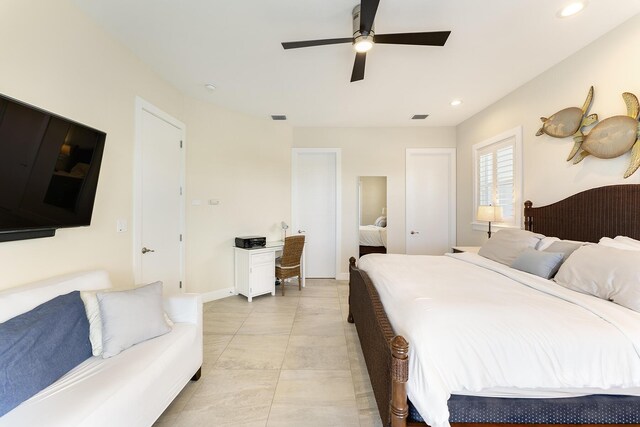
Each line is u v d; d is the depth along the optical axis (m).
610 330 1.23
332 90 3.27
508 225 3.36
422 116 4.21
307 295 4.00
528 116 3.03
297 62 2.63
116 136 2.27
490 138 3.71
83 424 1.03
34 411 1.06
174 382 1.62
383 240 4.90
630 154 2.04
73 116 1.87
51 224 1.62
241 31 2.17
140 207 2.55
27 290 1.39
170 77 2.93
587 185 2.38
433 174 4.78
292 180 4.77
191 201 3.46
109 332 1.50
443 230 4.77
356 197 4.80
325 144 4.78
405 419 1.21
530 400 1.26
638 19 1.96
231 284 3.99
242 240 3.84
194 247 3.51
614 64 2.13
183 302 1.95
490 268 2.34
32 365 1.16
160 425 1.59
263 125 4.36
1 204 1.35
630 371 1.17
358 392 1.90
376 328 1.59
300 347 2.51
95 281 1.77
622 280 1.49
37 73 1.63
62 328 1.35
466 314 1.33
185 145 3.35
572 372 1.18
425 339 1.23
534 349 1.20
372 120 4.41
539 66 2.71
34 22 1.61
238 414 1.68
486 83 3.08
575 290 1.70
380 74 2.87
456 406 1.26
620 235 2.07
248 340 2.63
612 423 1.26
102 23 2.07
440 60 2.59
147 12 1.95
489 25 2.08
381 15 1.96
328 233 4.90
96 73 2.06
